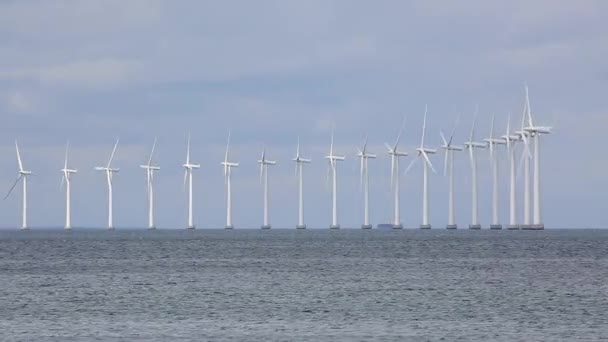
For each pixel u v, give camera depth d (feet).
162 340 643.86
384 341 638.53
